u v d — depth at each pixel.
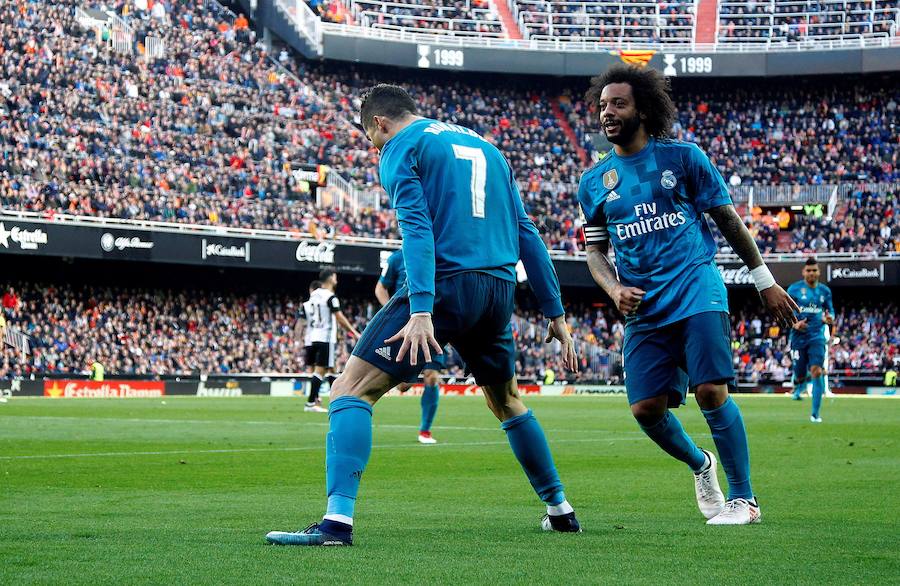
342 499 5.68
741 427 7.06
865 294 56.41
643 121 7.36
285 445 14.69
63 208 42.22
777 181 57.91
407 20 59.25
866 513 7.43
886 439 16.31
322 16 57.69
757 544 5.76
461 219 6.01
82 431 17.81
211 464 11.73
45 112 45.56
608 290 7.42
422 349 5.70
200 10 53.28
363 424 5.80
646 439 16.17
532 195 56.09
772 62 57.12
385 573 4.66
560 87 60.56
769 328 55.41
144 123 48.19
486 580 4.50
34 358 42.66
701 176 7.26
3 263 44.44
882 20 59.94
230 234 44.91
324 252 47.22
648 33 60.69
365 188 51.44
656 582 4.50
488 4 60.91
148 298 47.19
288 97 53.50
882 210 55.56
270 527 6.45
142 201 44.44
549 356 52.66
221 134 50.19
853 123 59.19
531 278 6.54
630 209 7.34
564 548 5.56
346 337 51.06
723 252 54.06
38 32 47.22
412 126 6.08
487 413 25.38
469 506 7.98
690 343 7.12
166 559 5.03
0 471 10.82
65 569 4.72
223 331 48.28
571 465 11.74
